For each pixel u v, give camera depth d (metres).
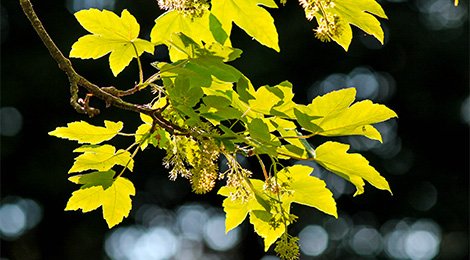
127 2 14.66
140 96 14.54
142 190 15.96
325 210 3.82
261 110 3.38
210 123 3.54
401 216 17.59
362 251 17.95
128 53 3.66
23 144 14.89
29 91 14.66
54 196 15.20
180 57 3.70
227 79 3.26
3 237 15.44
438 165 17.50
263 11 3.49
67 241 15.67
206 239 17.61
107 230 16.12
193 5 3.26
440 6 17.06
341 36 3.59
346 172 3.66
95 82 14.60
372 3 3.41
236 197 3.47
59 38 14.58
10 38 14.76
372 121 3.40
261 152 3.41
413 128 17.56
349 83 16.66
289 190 3.75
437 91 17.38
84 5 14.80
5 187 14.95
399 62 17.09
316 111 3.39
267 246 3.90
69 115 14.77
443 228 17.80
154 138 3.77
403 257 18.06
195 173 3.30
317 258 17.69
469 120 17.45
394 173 17.39
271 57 14.88
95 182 3.72
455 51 17.11
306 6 3.32
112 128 3.69
